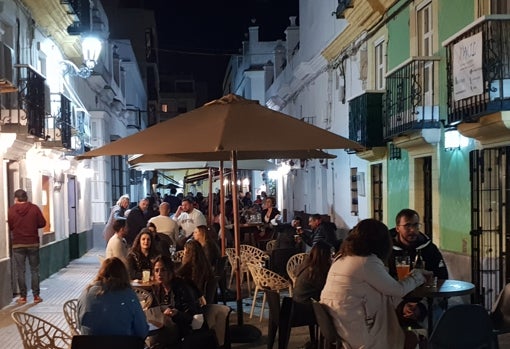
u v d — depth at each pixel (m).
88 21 17.22
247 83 39.97
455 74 8.44
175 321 6.08
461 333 4.68
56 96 14.59
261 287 9.08
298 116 24.16
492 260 8.73
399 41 12.24
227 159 9.73
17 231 10.76
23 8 12.26
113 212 13.99
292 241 11.76
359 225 4.69
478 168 8.74
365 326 4.50
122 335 4.81
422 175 11.49
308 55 21.05
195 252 7.77
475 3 8.96
